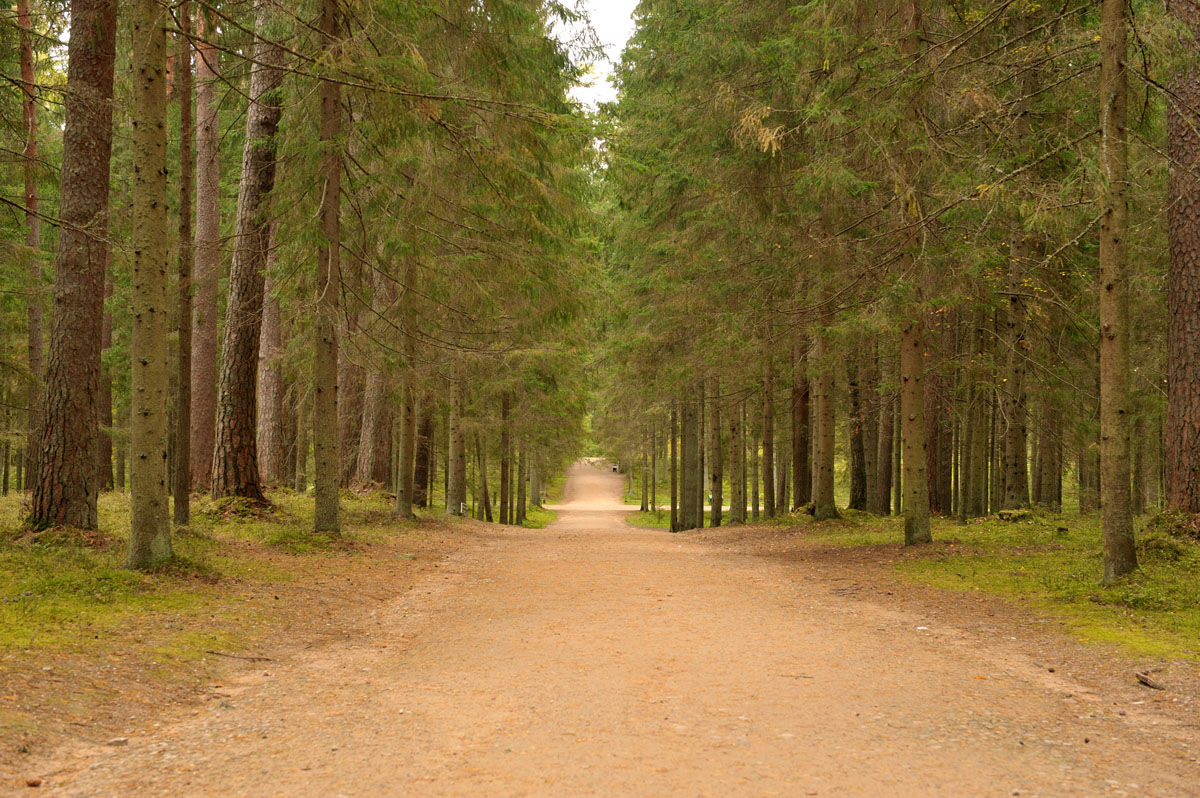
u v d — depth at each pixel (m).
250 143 15.54
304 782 4.04
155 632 7.01
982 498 18.23
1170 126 10.73
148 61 9.24
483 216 15.03
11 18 11.49
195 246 12.79
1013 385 16.50
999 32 12.54
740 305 16.98
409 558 13.44
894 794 3.88
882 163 12.85
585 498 72.69
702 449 31.03
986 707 5.39
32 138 12.75
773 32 17.34
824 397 20.14
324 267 13.74
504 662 6.70
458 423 25.89
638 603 9.62
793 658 6.77
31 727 4.60
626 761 4.34
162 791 3.92
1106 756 4.46
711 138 17.66
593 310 17.95
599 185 22.39
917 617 8.63
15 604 7.30
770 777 4.10
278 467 22.61
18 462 32.50
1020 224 13.41
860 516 21.09
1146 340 17.86
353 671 6.48
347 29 12.97
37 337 17.77
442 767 4.26
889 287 12.45
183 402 12.72
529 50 15.24
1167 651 6.61
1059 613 8.23
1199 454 10.62
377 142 12.44
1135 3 10.59
